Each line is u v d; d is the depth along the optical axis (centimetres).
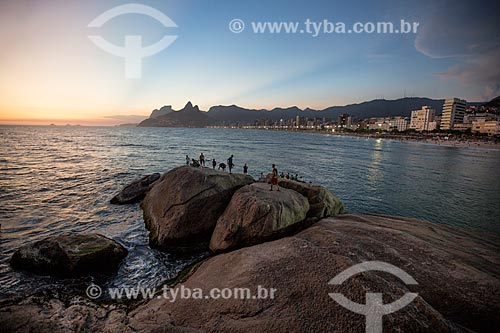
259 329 820
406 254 1364
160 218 2025
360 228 1725
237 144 14062
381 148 14062
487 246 1694
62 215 2514
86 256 1494
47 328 775
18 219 2377
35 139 13712
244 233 1711
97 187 3703
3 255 1686
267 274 1069
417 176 5622
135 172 4966
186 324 909
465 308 994
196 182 2131
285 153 9956
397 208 3344
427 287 1096
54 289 1352
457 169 6712
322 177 5366
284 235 1794
